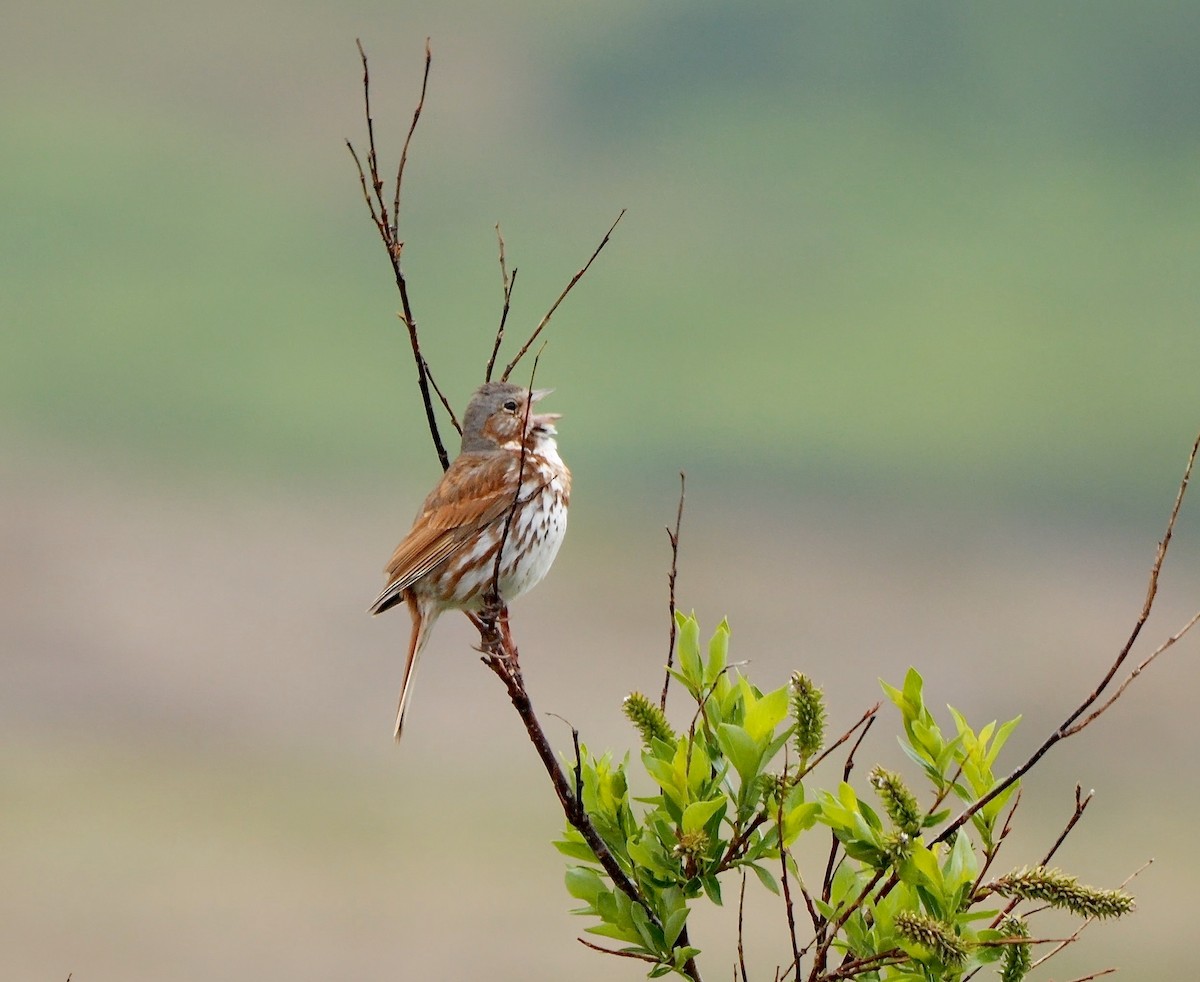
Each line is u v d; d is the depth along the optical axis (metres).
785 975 9.53
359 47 11.75
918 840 9.24
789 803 9.68
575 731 9.71
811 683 9.61
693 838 9.52
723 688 10.13
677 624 10.31
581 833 9.77
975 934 9.22
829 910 9.32
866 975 9.41
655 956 9.72
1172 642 9.20
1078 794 9.42
